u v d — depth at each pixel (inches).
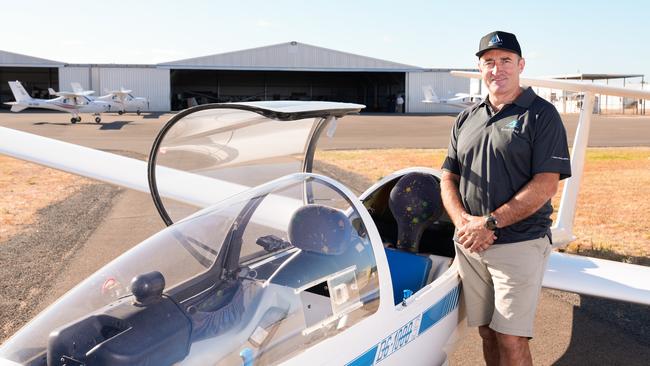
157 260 76.2
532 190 89.4
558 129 90.0
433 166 499.8
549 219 95.7
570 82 147.3
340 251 81.5
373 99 2544.3
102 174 178.9
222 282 77.8
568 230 166.7
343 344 76.8
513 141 91.0
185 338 66.4
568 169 90.3
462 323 109.1
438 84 2070.6
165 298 71.6
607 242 237.6
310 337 73.9
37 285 171.0
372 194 128.9
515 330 92.4
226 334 68.4
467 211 99.8
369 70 2012.8
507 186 92.7
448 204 101.3
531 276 92.7
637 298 119.6
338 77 2527.1
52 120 1280.8
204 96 2315.5
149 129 1005.8
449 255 125.3
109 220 264.2
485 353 106.2
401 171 131.7
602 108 2240.4
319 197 91.5
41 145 198.1
